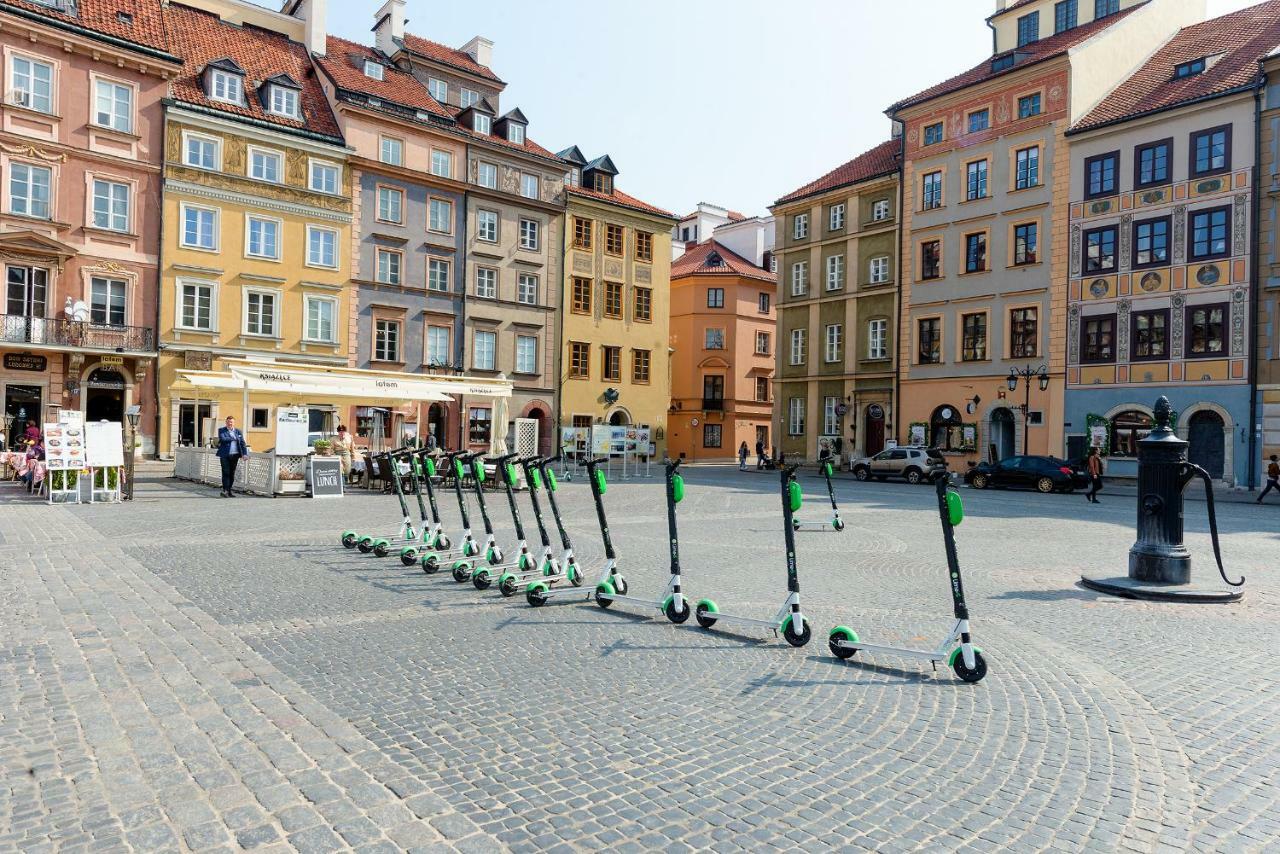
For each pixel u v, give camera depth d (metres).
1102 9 38.00
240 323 34.38
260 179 34.75
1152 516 9.20
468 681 5.38
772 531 14.40
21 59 29.50
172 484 23.70
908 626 7.08
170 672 5.41
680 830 3.42
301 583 8.66
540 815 3.52
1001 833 3.45
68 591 7.95
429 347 39.97
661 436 48.94
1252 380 28.80
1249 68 30.19
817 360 43.81
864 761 4.18
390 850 3.20
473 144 41.22
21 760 3.98
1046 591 8.99
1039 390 34.50
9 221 29.22
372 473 22.78
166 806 3.52
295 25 40.94
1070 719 4.86
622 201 47.97
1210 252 30.00
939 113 38.47
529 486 8.71
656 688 5.29
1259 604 8.33
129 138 31.78
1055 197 34.16
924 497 24.42
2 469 23.78
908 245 39.47
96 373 31.52
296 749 4.18
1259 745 4.50
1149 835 3.45
